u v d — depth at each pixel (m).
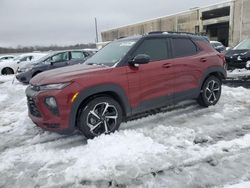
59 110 3.95
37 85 4.18
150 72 4.76
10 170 3.57
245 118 5.20
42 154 3.99
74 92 3.98
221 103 6.30
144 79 4.70
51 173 3.42
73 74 4.17
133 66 4.59
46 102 4.01
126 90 4.49
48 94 3.97
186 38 5.62
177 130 4.62
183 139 4.25
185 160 3.55
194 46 5.71
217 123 4.96
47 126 4.13
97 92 4.19
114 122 4.46
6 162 3.78
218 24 37.06
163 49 5.12
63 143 4.36
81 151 3.97
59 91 3.93
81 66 4.77
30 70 11.61
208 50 5.95
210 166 3.40
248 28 29.19
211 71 5.81
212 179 3.12
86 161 3.62
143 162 3.52
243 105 6.09
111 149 3.87
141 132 4.58
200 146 3.99
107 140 4.15
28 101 4.48
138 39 4.88
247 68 8.21
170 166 3.42
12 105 7.66
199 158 3.60
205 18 37.97
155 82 4.85
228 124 4.89
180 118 5.30
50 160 3.78
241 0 29.80
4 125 5.62
